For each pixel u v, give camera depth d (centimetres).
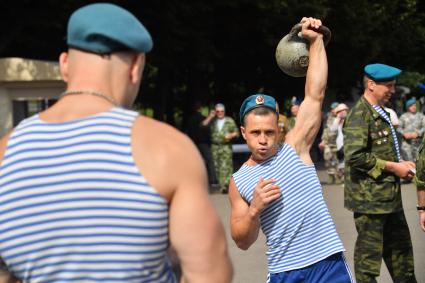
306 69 666
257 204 631
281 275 644
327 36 657
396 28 4253
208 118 2808
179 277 346
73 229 326
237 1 3438
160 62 3462
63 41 3316
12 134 346
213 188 2686
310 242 640
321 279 638
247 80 4297
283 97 4425
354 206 958
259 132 659
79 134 335
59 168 331
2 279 349
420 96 4728
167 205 332
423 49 4538
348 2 3812
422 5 4484
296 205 642
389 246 974
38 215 329
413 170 945
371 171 942
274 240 647
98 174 328
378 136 960
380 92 964
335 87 4459
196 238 331
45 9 3006
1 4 2944
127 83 355
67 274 327
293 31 658
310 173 655
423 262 1280
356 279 964
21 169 334
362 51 4138
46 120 346
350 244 1450
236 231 647
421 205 950
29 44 3291
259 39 3903
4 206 333
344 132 971
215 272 336
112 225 325
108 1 3188
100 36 346
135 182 328
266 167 662
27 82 2244
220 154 2530
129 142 333
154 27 3384
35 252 331
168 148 335
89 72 349
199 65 3597
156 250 330
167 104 4275
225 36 3847
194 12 3362
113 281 326
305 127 668
